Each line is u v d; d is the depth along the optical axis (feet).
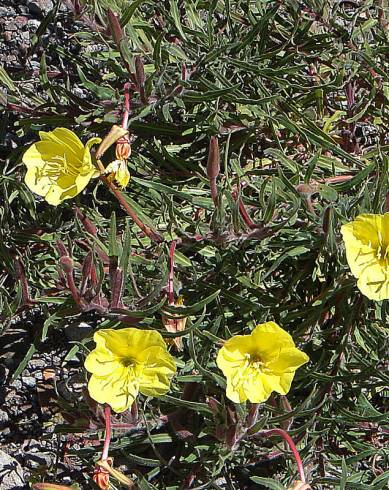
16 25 2.70
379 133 2.76
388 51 2.55
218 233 1.98
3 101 2.34
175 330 1.94
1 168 2.54
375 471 2.30
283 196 2.15
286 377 1.78
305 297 2.41
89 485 2.34
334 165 2.43
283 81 2.36
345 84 2.53
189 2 2.46
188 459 2.18
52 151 1.91
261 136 2.62
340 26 2.57
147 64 2.39
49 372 2.45
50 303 2.33
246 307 2.23
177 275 2.22
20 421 2.40
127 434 2.17
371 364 2.14
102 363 1.81
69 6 2.07
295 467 2.12
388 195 1.95
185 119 2.56
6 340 2.46
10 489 2.31
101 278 1.80
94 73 2.56
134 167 2.49
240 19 2.60
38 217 2.40
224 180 2.37
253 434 1.85
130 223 2.44
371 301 2.29
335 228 2.10
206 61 2.27
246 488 2.34
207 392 2.18
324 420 2.15
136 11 2.43
